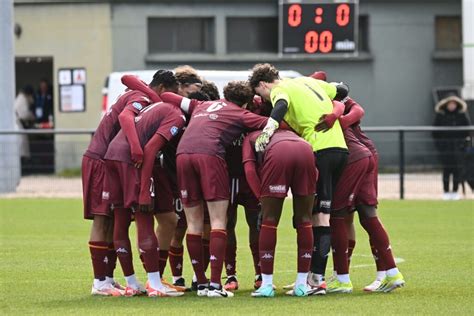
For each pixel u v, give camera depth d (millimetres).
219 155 20688
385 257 21422
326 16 59375
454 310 19125
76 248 29719
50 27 61562
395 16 62875
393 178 46375
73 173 48438
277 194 20359
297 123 21125
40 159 48500
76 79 61656
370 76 62844
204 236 22547
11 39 49125
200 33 62625
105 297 21016
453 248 29547
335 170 21031
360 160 21266
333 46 59406
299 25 59375
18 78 65250
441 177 46156
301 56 61781
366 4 62625
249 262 26969
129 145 20844
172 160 21906
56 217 38906
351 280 23625
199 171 20688
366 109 62844
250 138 20812
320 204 20922
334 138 20984
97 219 21531
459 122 47375
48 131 47625
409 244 30562
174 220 21828
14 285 22797
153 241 20969
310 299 20469
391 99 63031
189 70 22453
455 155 45750
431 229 34750
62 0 61531
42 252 28781
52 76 64812
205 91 22828
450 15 63219
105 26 61562
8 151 47812
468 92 59531
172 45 62375
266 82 21250
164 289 21109
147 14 61625
